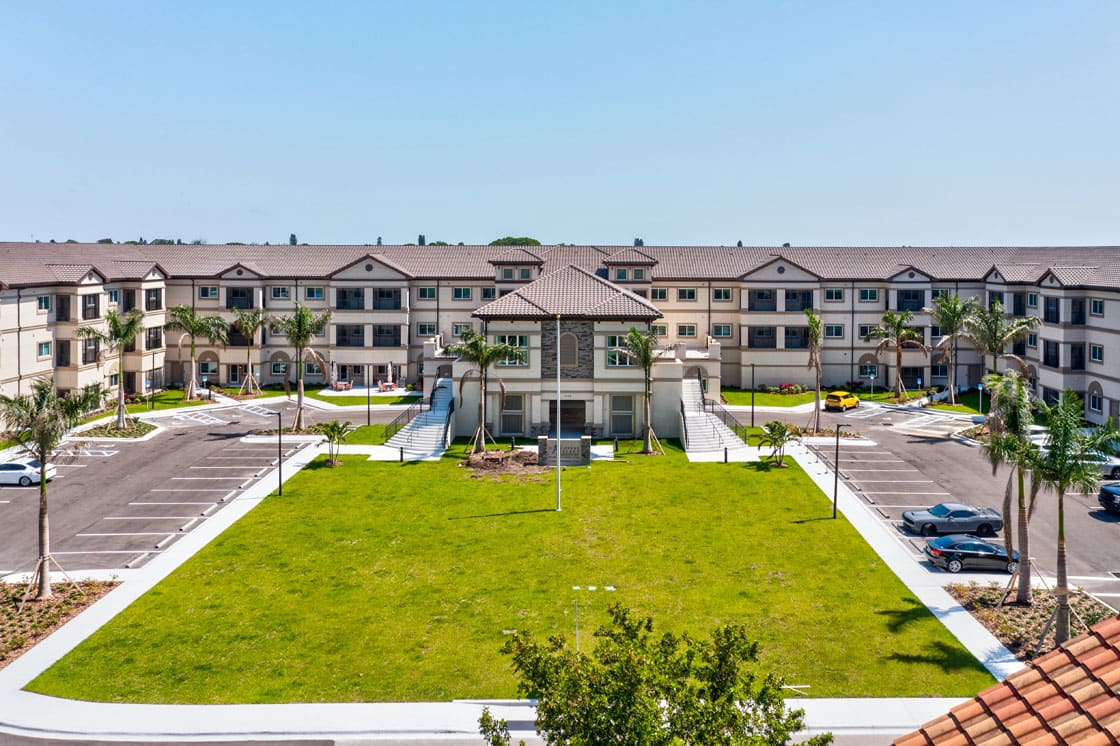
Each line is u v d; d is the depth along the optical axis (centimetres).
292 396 8444
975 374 8975
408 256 9394
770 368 8925
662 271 9081
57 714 2625
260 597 3516
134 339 8212
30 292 6838
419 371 9044
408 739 2514
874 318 8931
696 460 5838
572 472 5512
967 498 4922
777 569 3822
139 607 3412
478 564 3884
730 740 1598
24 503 4822
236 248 9600
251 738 2509
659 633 3148
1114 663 1110
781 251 9556
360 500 4888
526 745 2462
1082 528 4394
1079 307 6919
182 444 6322
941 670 2889
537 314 6456
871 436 6638
